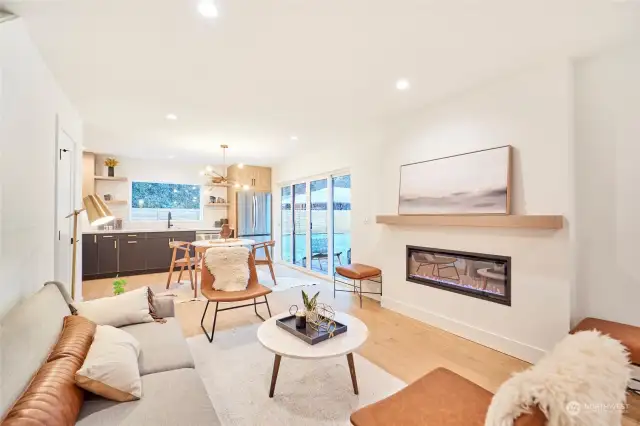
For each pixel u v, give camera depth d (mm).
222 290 3252
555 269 2367
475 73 2574
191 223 7039
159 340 2008
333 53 2240
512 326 2625
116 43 2078
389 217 3637
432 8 1743
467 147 2975
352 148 4914
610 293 2230
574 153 2365
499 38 2061
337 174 5398
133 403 1352
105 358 1423
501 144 2703
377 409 1275
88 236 5520
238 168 7062
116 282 2951
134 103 3199
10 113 1710
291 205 6789
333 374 2316
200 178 7141
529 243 2518
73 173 3416
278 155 6086
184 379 1564
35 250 2133
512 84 2629
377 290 4316
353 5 1710
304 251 6359
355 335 2090
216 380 2234
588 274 2320
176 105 3262
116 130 4215
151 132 4328
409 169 3559
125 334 1754
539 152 2459
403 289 3654
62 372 1259
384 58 2318
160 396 1406
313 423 1790
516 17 1833
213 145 5156
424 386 1428
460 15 1810
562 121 2330
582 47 2180
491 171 2732
